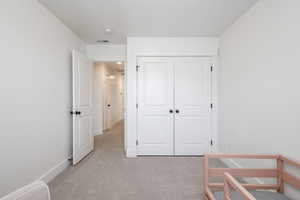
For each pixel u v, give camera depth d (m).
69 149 2.87
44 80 2.19
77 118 2.89
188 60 3.30
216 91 3.27
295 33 1.48
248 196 0.92
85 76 3.23
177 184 2.20
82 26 2.78
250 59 2.16
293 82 1.50
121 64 6.03
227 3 2.07
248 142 2.20
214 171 1.67
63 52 2.68
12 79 1.69
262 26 1.92
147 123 3.33
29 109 1.93
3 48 1.59
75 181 2.27
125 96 3.57
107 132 5.76
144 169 2.67
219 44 3.19
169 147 3.33
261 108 1.94
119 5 2.13
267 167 1.85
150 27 2.81
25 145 1.87
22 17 1.82
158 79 3.31
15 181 1.74
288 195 1.55
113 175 2.45
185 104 3.32
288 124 1.56
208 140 3.32
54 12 2.32
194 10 2.25
